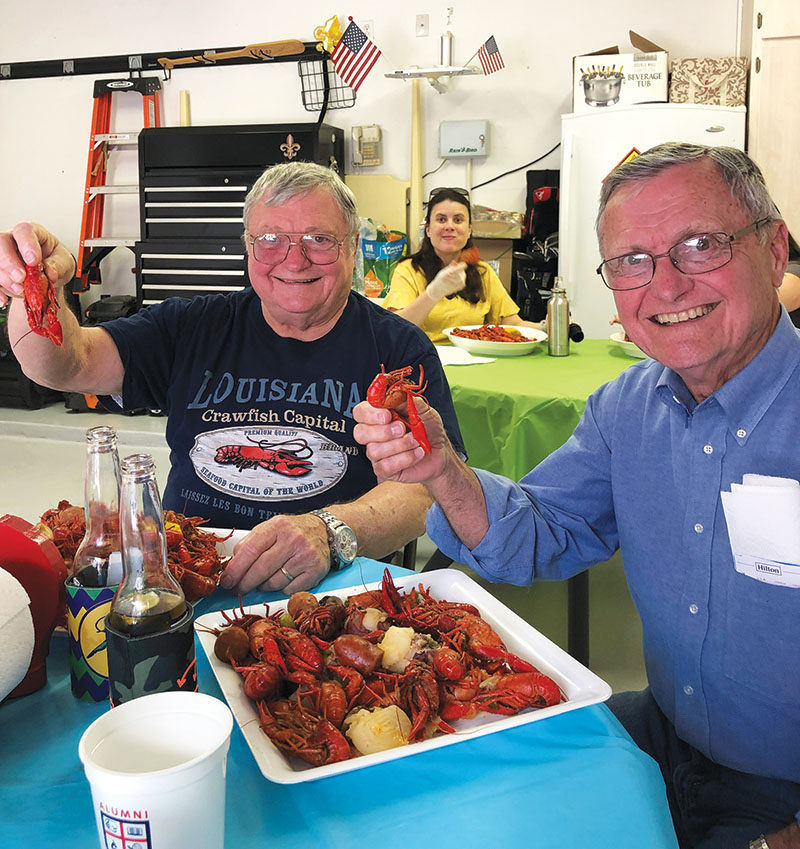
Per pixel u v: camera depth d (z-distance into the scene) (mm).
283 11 5578
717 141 4539
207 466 1847
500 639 1103
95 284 6348
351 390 1870
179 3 5762
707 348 1221
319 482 1822
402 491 1712
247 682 978
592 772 858
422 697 955
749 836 1246
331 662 1062
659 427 1386
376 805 816
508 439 2668
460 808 809
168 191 5520
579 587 2596
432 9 5301
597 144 4684
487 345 3299
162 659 868
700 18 4926
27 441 5590
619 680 2660
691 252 1190
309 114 5684
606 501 1542
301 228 1753
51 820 785
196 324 1928
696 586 1322
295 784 846
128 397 1909
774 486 1204
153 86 5844
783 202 4598
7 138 6395
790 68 4449
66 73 6082
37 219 6480
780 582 1215
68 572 1053
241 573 1264
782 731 1283
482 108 5352
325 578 1343
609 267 1279
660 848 775
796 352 1250
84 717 961
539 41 5180
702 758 1387
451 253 4145
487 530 1423
